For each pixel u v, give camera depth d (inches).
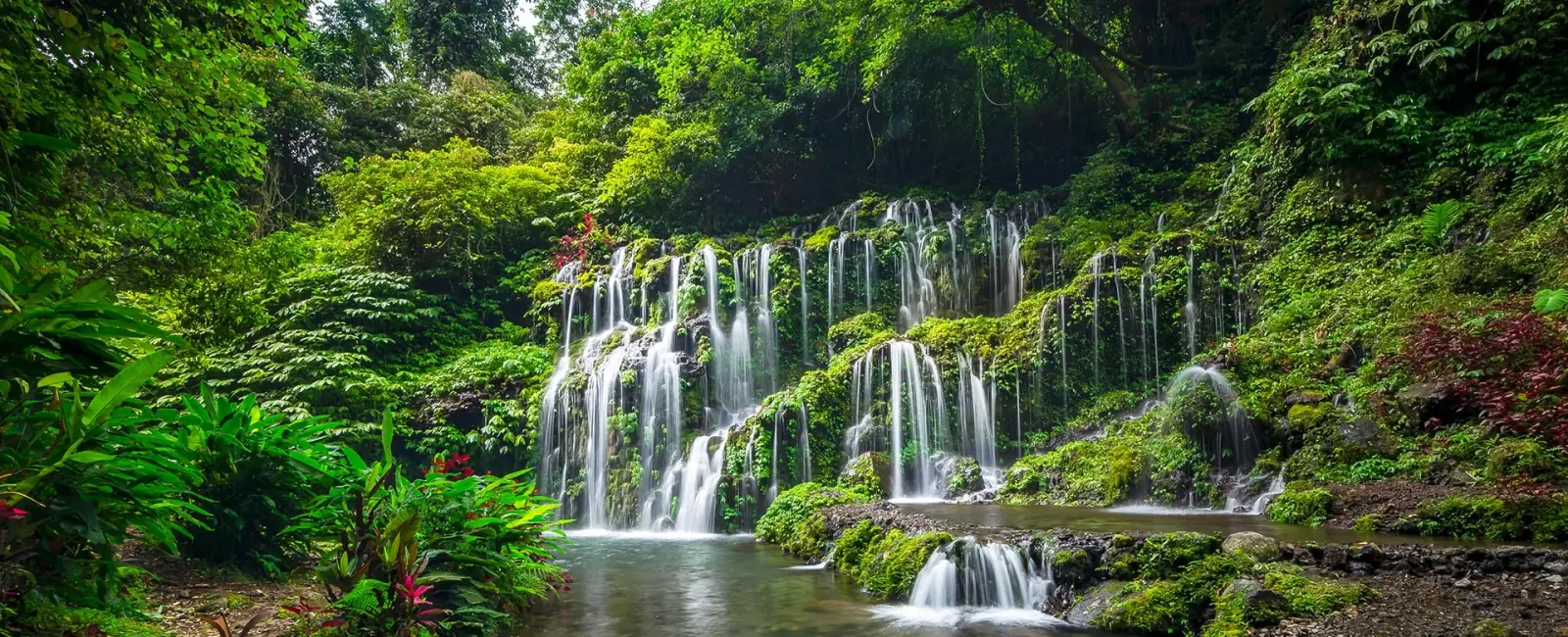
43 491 151.6
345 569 203.2
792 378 714.2
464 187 896.9
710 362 683.4
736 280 745.0
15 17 260.5
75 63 294.7
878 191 968.3
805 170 991.6
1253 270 622.8
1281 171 639.8
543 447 665.0
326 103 1270.9
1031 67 941.2
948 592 302.0
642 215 935.0
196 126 370.6
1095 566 290.8
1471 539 305.7
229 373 673.0
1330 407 446.6
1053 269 721.0
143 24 305.6
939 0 821.2
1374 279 534.0
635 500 611.5
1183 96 831.7
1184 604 255.3
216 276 454.9
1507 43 577.0
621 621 278.1
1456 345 391.9
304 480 271.6
